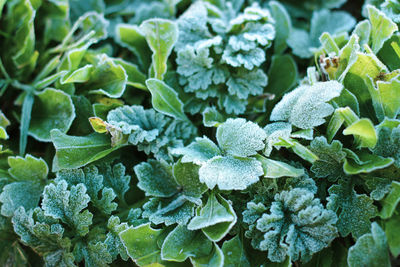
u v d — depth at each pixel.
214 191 0.32
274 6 0.38
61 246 0.32
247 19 0.35
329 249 0.32
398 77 0.31
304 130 0.31
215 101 0.37
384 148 0.31
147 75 0.38
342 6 0.43
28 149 0.37
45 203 0.32
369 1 0.37
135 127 0.33
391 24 0.32
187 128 0.35
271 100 0.36
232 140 0.32
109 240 0.32
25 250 0.34
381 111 0.32
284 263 0.31
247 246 0.32
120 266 0.33
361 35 0.34
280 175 0.30
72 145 0.32
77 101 0.35
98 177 0.33
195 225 0.30
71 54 0.35
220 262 0.30
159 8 0.39
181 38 0.36
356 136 0.31
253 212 0.31
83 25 0.38
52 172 0.35
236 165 0.31
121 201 0.34
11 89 0.38
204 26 0.36
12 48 0.38
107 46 0.39
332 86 0.31
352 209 0.31
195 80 0.36
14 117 0.38
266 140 0.32
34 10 0.36
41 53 0.39
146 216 0.32
